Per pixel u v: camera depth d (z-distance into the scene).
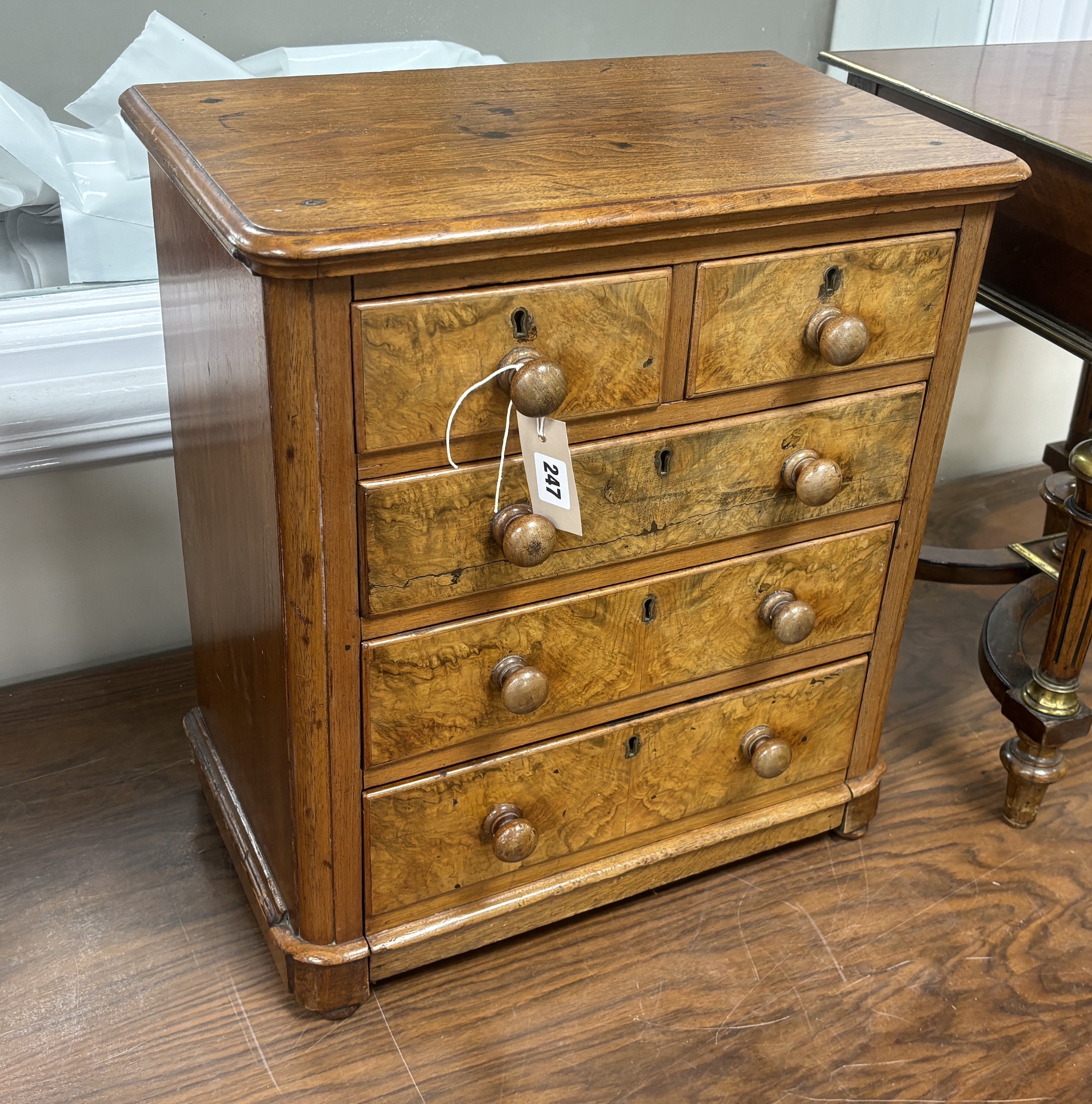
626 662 1.14
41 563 1.56
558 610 1.08
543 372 0.89
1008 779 1.41
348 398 0.89
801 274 1.02
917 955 1.26
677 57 1.37
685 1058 1.14
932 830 1.43
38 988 1.19
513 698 1.03
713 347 1.01
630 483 1.04
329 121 1.09
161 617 1.68
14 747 1.50
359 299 0.86
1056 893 1.34
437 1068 1.13
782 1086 1.12
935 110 1.35
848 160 1.03
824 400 1.11
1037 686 1.34
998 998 1.22
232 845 1.30
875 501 1.19
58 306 1.51
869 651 1.29
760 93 1.23
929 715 1.62
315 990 1.15
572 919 1.29
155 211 1.14
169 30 1.52
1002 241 1.34
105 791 1.44
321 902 1.11
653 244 0.95
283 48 1.59
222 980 1.21
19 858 1.34
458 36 1.67
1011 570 1.68
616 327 0.96
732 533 1.12
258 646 1.07
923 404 1.16
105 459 1.51
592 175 0.97
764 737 1.26
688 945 1.26
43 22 1.43
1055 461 1.86
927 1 1.90
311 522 0.93
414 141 1.04
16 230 1.51
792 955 1.26
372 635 1.01
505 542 0.96
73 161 1.51
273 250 0.81
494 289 0.90
